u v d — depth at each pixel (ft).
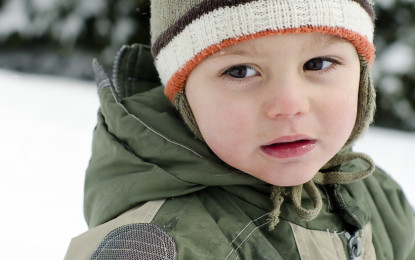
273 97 3.14
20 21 15.03
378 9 12.50
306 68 3.27
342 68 3.34
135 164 3.67
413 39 12.71
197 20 3.30
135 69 4.68
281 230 3.49
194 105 3.55
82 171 7.91
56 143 8.93
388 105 12.62
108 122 4.00
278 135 3.22
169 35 3.56
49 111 10.52
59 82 13.21
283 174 3.36
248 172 3.46
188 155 3.60
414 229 4.54
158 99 4.28
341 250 3.66
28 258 5.85
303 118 3.22
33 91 11.76
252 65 3.20
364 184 4.37
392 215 4.35
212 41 3.24
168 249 3.07
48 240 6.19
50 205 6.90
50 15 14.62
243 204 3.56
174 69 3.60
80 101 11.40
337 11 3.18
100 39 14.28
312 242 3.53
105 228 3.39
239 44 3.17
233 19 3.14
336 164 3.88
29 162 8.09
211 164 3.56
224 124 3.32
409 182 8.41
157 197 3.47
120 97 4.57
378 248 4.05
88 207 3.94
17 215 6.63
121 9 14.15
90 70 14.60
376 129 12.03
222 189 3.60
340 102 3.31
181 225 3.25
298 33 3.10
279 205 3.44
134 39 14.25
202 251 3.16
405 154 9.86
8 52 15.08
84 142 9.09
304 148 3.32
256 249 3.33
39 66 14.70
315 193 3.55
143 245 3.07
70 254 3.38
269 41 3.10
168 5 3.55
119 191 3.63
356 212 3.80
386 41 12.82
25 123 9.69
